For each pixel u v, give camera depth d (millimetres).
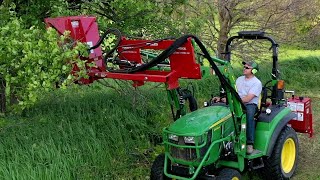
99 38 5609
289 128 6434
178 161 5367
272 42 6289
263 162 6129
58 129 6828
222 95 6418
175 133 5324
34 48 4684
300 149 7547
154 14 7348
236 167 5656
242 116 5617
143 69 4992
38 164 5902
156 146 7289
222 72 5277
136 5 6730
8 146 6289
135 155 6957
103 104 8227
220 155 5566
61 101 8188
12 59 4754
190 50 4809
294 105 6863
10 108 6512
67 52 4793
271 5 11367
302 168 6797
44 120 6902
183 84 10367
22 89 4973
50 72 4793
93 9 7473
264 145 5879
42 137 6547
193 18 8414
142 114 8219
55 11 6465
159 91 9477
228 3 11000
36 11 6809
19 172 5699
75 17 5480
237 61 11648
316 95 11438
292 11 11445
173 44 4727
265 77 11758
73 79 5066
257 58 11555
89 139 6773
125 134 7285
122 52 5480
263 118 6059
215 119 5488
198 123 5387
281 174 6156
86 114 7711
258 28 11391
